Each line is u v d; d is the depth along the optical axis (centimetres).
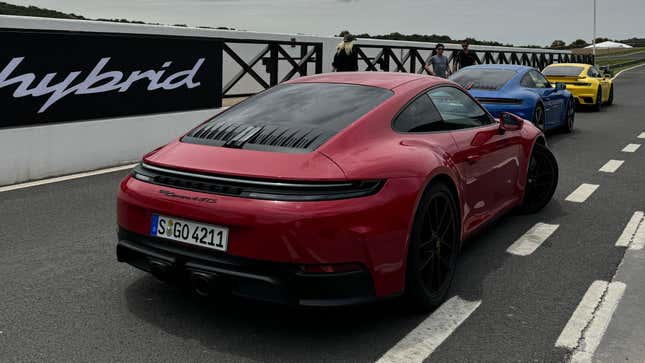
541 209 574
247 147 308
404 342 302
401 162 311
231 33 948
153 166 317
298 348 294
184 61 847
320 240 273
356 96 359
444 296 348
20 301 345
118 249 326
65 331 308
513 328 320
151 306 341
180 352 288
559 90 1062
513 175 482
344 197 281
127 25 762
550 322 328
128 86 774
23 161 663
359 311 338
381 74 411
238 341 301
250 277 277
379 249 288
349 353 290
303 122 331
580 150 938
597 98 1598
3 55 632
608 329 320
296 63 1117
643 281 391
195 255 291
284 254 273
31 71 660
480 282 386
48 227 494
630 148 959
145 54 789
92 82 728
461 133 399
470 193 397
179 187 300
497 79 991
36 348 290
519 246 462
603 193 642
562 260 431
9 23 633
